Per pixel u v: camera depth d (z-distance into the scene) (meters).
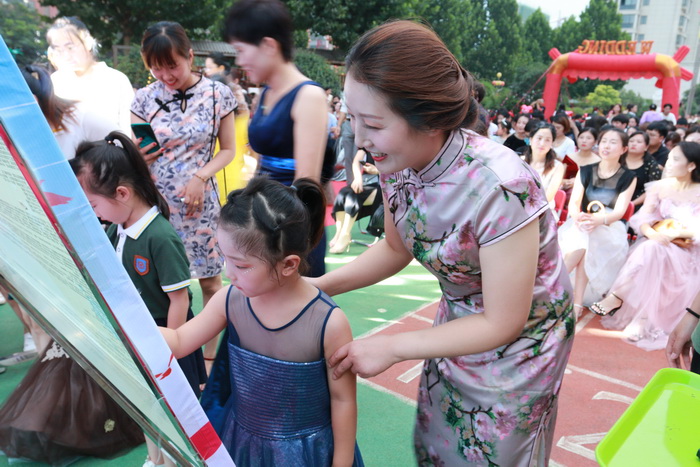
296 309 1.20
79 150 1.64
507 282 1.10
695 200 3.45
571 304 1.35
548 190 4.01
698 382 1.33
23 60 2.74
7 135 0.48
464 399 1.36
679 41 76.94
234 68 4.96
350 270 1.48
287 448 1.26
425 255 1.26
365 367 1.17
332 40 23.17
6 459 2.00
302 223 1.14
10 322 2.99
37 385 2.03
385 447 2.22
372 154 1.07
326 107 1.83
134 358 0.61
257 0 1.74
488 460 1.34
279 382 1.22
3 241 0.87
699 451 1.07
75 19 2.87
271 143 1.87
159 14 20.47
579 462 2.21
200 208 2.66
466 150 1.12
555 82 16.55
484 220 1.10
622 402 2.67
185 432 0.69
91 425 2.01
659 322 3.44
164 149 2.58
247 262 1.09
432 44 0.98
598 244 3.80
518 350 1.28
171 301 1.78
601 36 61.06
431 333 1.17
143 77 14.27
